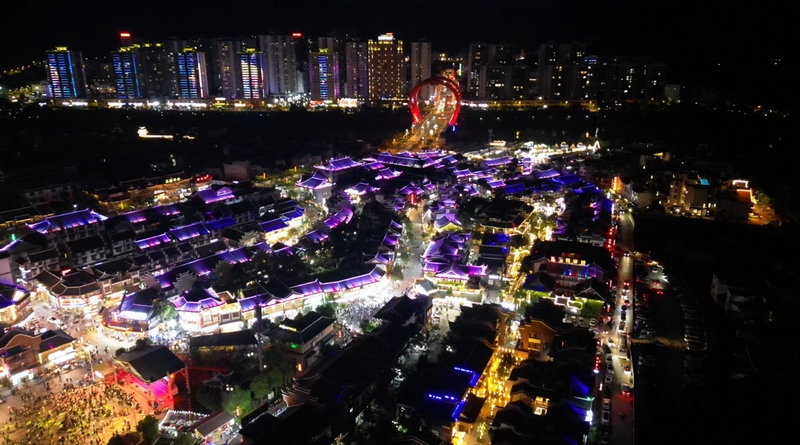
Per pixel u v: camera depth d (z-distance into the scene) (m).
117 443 102.12
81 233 188.88
